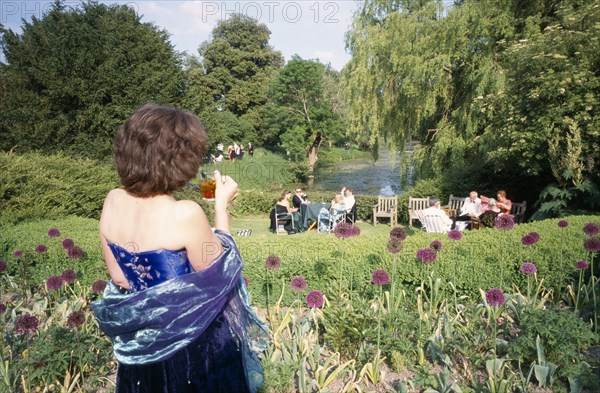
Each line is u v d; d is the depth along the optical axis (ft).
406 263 14.99
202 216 4.66
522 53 29.48
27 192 24.81
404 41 46.65
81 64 51.13
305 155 126.11
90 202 29.30
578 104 26.18
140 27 59.62
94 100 51.88
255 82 144.05
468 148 44.34
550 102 27.25
